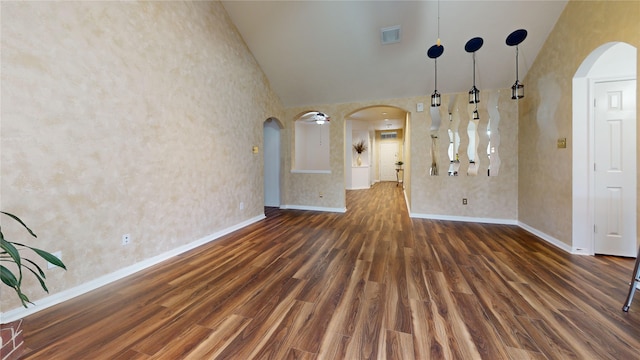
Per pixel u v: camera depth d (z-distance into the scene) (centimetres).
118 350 147
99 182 225
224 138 384
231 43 399
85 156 215
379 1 340
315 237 370
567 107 295
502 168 442
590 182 283
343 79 474
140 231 262
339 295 207
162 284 229
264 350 146
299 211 564
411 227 423
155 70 275
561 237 312
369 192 878
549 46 331
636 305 186
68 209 204
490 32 352
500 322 169
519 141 426
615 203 278
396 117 876
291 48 430
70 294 205
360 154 1034
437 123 475
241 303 196
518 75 402
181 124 309
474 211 459
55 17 194
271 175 627
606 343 148
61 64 198
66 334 161
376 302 196
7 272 129
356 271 253
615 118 274
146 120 267
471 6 328
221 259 288
